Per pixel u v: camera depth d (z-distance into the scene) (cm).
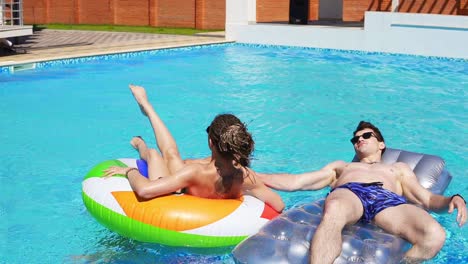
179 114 874
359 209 405
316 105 939
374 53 1493
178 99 973
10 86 1065
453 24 1360
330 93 1028
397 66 1298
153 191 423
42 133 768
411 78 1160
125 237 452
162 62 1360
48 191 564
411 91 1041
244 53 1514
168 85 1088
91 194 446
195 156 676
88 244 449
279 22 2036
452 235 464
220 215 416
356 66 1309
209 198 436
